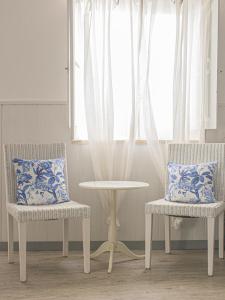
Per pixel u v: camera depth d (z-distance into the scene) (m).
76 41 4.03
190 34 4.00
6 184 3.66
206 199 3.56
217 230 4.14
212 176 3.64
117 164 4.08
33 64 4.08
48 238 4.13
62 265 3.63
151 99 4.05
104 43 3.97
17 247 4.11
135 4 3.99
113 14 4.00
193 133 4.09
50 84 4.09
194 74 4.07
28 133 4.09
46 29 4.07
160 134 4.09
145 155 4.11
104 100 3.98
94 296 2.93
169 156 3.87
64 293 2.98
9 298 2.90
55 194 3.58
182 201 3.58
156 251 4.09
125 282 3.20
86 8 3.92
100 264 3.64
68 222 4.08
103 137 4.00
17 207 3.38
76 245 4.14
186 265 3.62
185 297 2.91
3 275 3.38
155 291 3.02
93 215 4.13
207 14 3.99
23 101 4.07
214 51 3.95
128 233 4.15
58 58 4.09
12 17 4.06
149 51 3.95
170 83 4.06
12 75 4.08
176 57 3.96
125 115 4.06
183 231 4.13
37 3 4.06
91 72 3.94
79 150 4.09
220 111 4.14
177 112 3.97
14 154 3.71
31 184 3.55
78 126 4.09
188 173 3.62
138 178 4.12
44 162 3.65
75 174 4.10
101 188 3.44
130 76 4.03
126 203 4.14
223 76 4.14
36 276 3.35
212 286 3.11
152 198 4.13
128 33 4.01
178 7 3.97
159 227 4.14
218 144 3.77
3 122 4.07
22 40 4.07
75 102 4.03
